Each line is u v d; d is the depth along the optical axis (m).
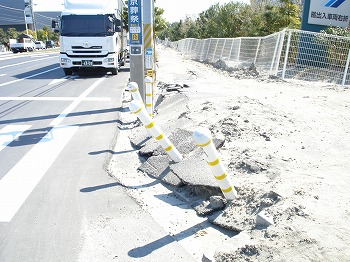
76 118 8.48
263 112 7.52
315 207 3.43
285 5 19.70
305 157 5.04
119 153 6.24
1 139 6.79
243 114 7.21
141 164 5.57
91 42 15.97
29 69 20.66
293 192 3.79
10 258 3.20
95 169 5.38
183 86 11.41
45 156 5.90
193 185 4.39
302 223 3.17
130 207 4.19
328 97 10.02
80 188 4.70
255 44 16.06
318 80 13.39
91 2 16.20
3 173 5.15
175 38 59.41
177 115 7.82
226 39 20.14
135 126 7.82
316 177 4.27
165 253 3.28
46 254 3.26
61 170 5.30
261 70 15.02
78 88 13.03
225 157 5.16
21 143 6.57
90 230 3.66
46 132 7.30
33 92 12.05
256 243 3.01
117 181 4.96
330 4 15.39
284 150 5.31
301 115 7.53
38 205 4.19
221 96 9.58
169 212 4.09
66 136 7.05
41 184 4.79
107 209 4.13
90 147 6.41
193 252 3.30
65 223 3.80
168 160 5.32
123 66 21.95
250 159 4.84
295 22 19.42
